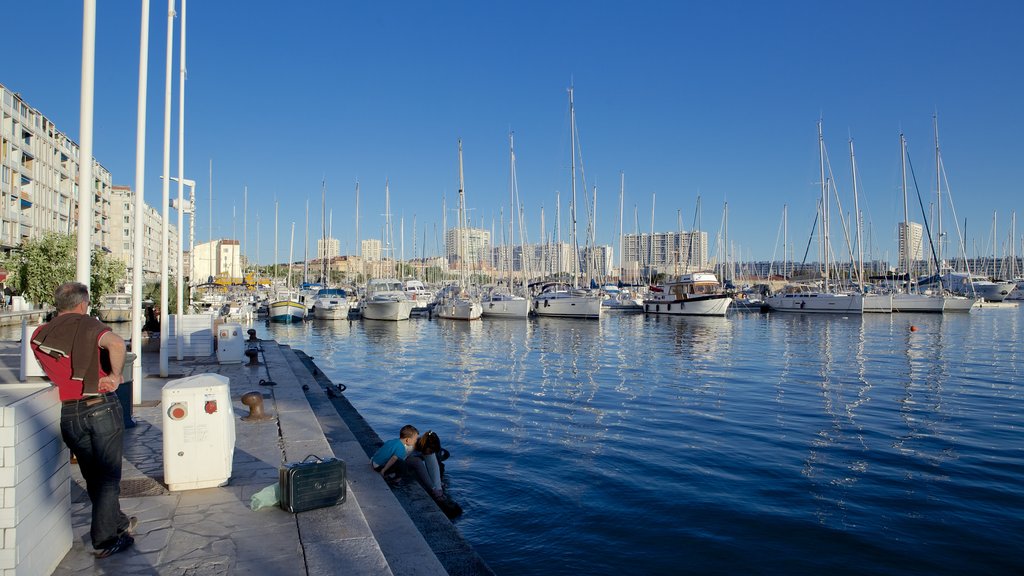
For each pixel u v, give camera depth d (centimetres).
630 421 1596
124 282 5547
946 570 767
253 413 1028
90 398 488
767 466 1183
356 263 11531
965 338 4053
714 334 4534
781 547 830
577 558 798
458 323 5831
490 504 984
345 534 559
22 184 5809
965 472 1144
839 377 2373
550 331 4941
